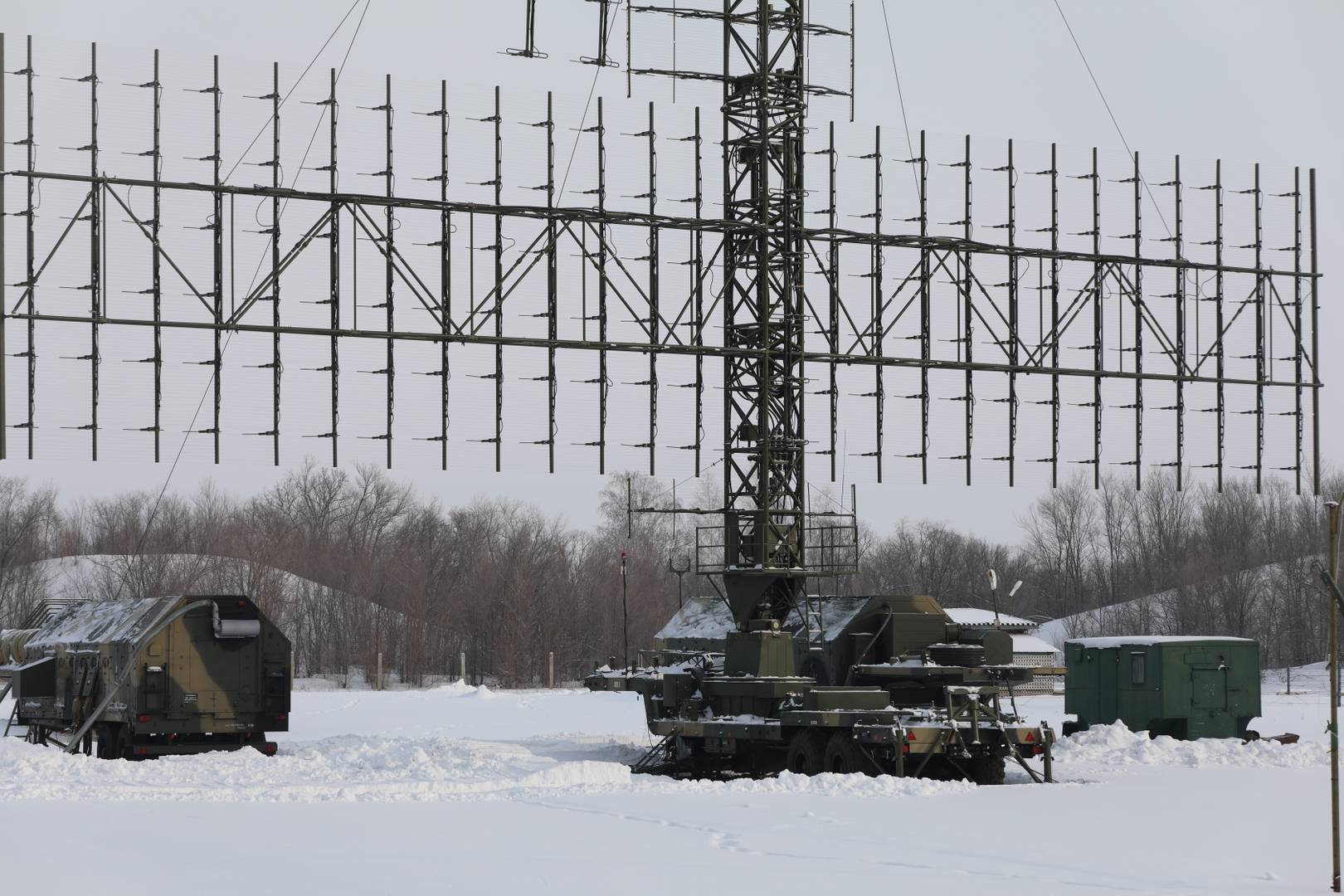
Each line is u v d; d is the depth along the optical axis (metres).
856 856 49.53
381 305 86.38
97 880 44.28
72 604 100.19
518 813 60.53
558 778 72.38
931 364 95.50
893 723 76.06
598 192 90.25
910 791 69.25
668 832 54.97
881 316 94.81
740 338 93.12
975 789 70.88
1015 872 46.66
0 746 78.38
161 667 82.12
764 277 91.88
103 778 72.06
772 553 90.12
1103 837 54.66
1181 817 60.47
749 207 93.31
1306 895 43.09
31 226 80.50
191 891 42.59
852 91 95.25
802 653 87.81
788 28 93.56
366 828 55.72
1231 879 45.81
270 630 84.44
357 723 122.19
